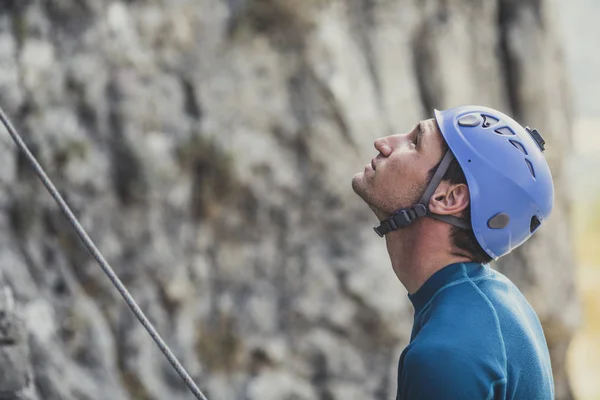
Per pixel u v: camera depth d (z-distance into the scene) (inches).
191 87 695.1
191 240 692.1
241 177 698.8
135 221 666.8
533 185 199.3
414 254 203.8
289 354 709.9
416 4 826.2
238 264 708.7
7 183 602.2
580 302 979.3
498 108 925.2
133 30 681.6
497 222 197.8
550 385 202.4
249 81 711.1
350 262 724.7
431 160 200.2
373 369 726.5
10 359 288.7
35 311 539.5
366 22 794.8
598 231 2677.2
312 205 722.8
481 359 180.2
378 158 209.0
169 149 677.9
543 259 933.2
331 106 725.3
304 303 715.4
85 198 642.2
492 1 927.0
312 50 724.0
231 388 693.9
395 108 785.6
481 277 199.5
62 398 513.7
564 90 987.3
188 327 684.1
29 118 627.2
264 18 717.3
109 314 647.8
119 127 661.9
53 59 645.9
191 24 705.0
